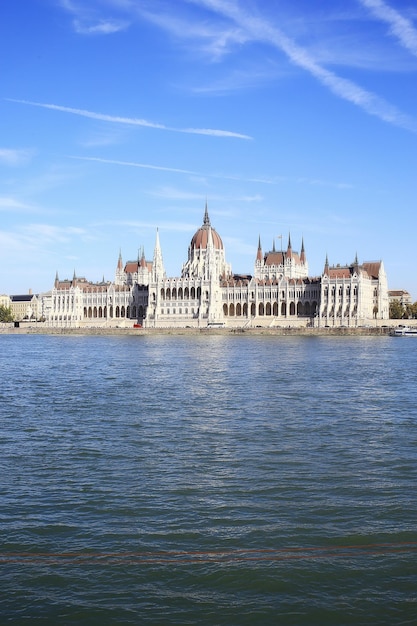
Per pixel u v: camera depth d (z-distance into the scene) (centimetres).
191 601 2962
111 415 7138
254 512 3972
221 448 5525
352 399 8300
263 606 2920
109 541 3556
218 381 10425
